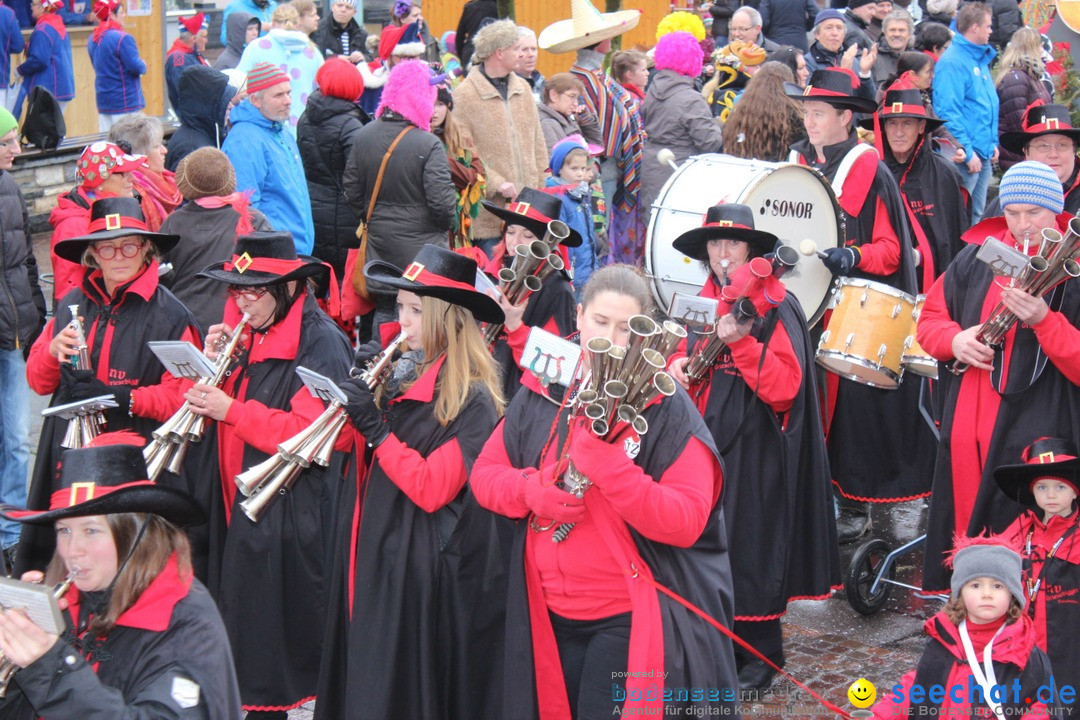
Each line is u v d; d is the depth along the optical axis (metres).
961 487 9.70
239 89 16.66
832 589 9.68
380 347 7.77
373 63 21.19
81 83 23.98
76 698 4.91
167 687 5.13
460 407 7.40
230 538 8.57
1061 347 8.79
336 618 7.78
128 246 9.30
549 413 6.83
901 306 10.94
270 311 8.75
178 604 5.41
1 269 11.36
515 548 6.80
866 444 12.09
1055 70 23.98
